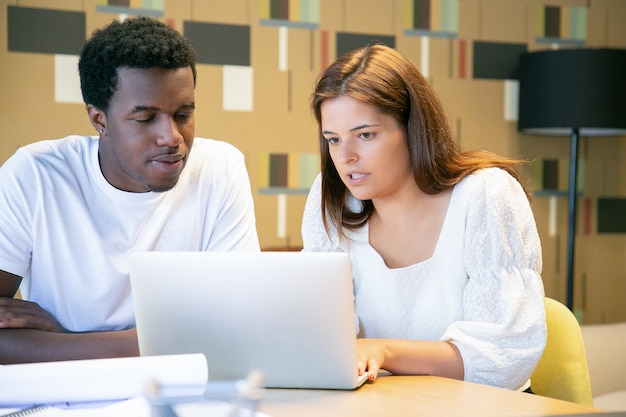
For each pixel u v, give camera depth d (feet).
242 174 5.96
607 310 13.07
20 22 10.30
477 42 12.37
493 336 4.80
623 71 11.28
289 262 3.99
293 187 11.60
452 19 12.23
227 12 11.19
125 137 4.99
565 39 12.80
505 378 4.76
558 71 11.32
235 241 5.78
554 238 12.84
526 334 4.86
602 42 12.98
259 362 4.17
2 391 3.64
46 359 4.86
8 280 5.37
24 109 10.34
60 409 3.63
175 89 4.94
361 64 5.05
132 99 4.87
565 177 12.86
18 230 5.34
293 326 4.06
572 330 5.48
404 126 5.18
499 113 12.50
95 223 5.43
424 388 4.21
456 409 3.69
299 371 4.15
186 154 5.15
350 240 5.61
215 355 4.19
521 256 5.12
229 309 4.09
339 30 11.71
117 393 3.72
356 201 5.63
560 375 5.46
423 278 5.33
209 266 4.04
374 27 11.87
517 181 5.39
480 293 5.00
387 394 4.06
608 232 13.07
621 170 13.08
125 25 5.09
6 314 5.09
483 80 12.41
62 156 5.54
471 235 5.13
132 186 5.40
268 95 11.43
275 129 11.48
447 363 4.71
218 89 11.19
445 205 5.35
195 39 11.05
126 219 5.43
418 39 12.09
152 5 10.84
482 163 5.38
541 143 12.72
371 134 5.02
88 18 10.57
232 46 11.23
